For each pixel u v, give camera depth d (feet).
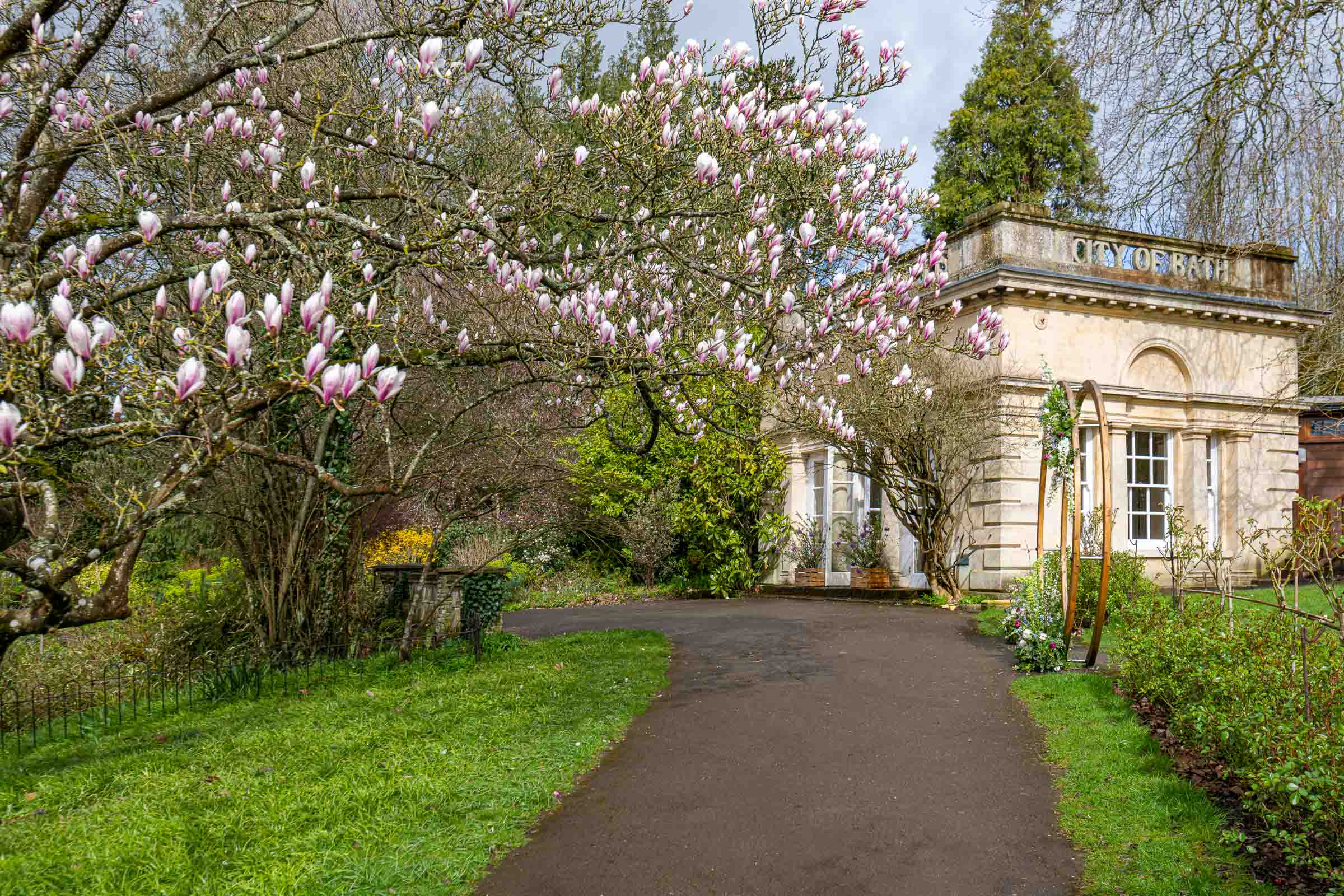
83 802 14.71
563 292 18.78
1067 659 25.66
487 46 18.30
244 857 12.54
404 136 19.84
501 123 32.04
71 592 10.08
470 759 17.54
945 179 82.23
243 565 27.63
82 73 23.54
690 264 19.38
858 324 18.90
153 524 10.23
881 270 19.84
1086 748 18.28
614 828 14.83
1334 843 11.87
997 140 79.15
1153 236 43.55
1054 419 27.86
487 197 18.53
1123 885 12.35
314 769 16.35
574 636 34.32
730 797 16.26
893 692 23.84
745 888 12.66
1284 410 46.85
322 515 28.02
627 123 18.16
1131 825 14.35
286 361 10.15
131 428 10.23
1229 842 13.30
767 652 30.07
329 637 28.63
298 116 19.99
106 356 10.78
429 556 29.53
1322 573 18.29
